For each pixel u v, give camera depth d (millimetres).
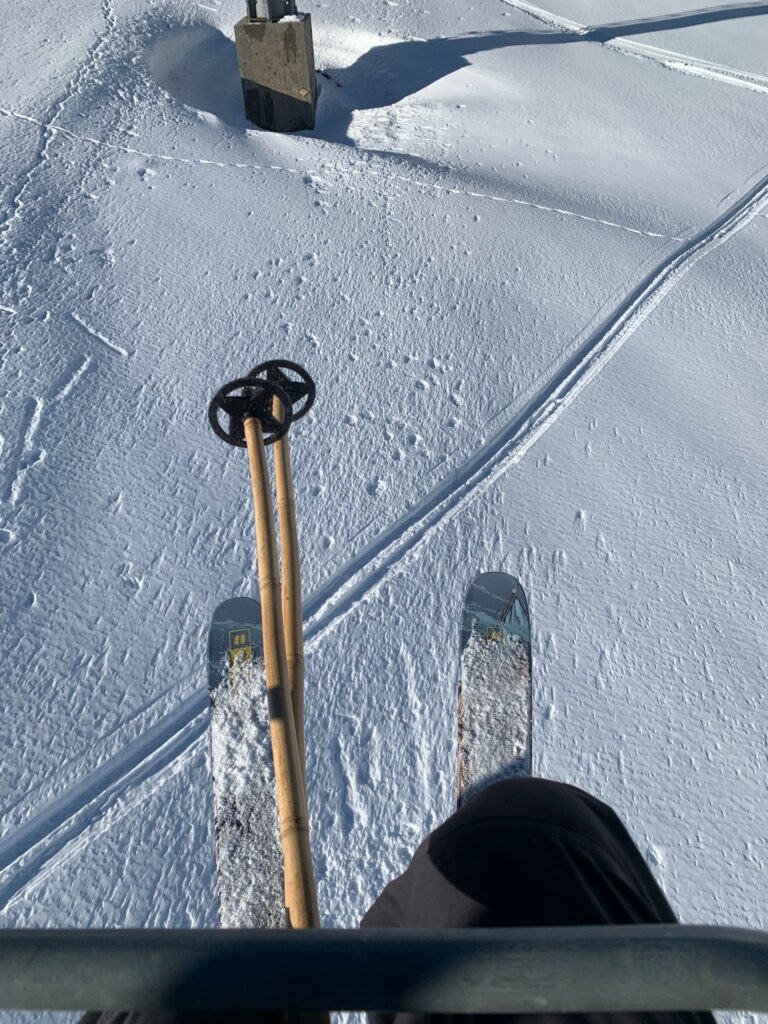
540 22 6695
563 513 2830
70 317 3342
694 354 3605
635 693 2320
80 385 3064
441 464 2963
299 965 595
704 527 2832
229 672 1909
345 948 602
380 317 3568
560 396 3301
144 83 4996
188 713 2211
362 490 2834
